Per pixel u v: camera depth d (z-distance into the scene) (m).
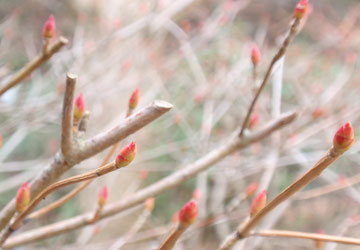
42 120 3.34
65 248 2.99
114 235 3.94
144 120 0.91
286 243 3.81
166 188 1.68
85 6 4.42
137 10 4.12
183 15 5.01
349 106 3.49
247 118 1.60
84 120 0.99
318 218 5.06
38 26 5.72
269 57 4.30
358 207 3.85
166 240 0.87
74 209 4.43
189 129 3.55
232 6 4.25
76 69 3.47
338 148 0.77
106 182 4.03
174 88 4.55
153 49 4.10
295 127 3.01
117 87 3.68
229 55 4.37
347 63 4.03
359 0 7.30
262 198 1.06
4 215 1.05
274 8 6.75
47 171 1.00
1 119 4.09
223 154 1.67
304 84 4.55
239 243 2.38
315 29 5.86
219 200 3.52
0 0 5.68
